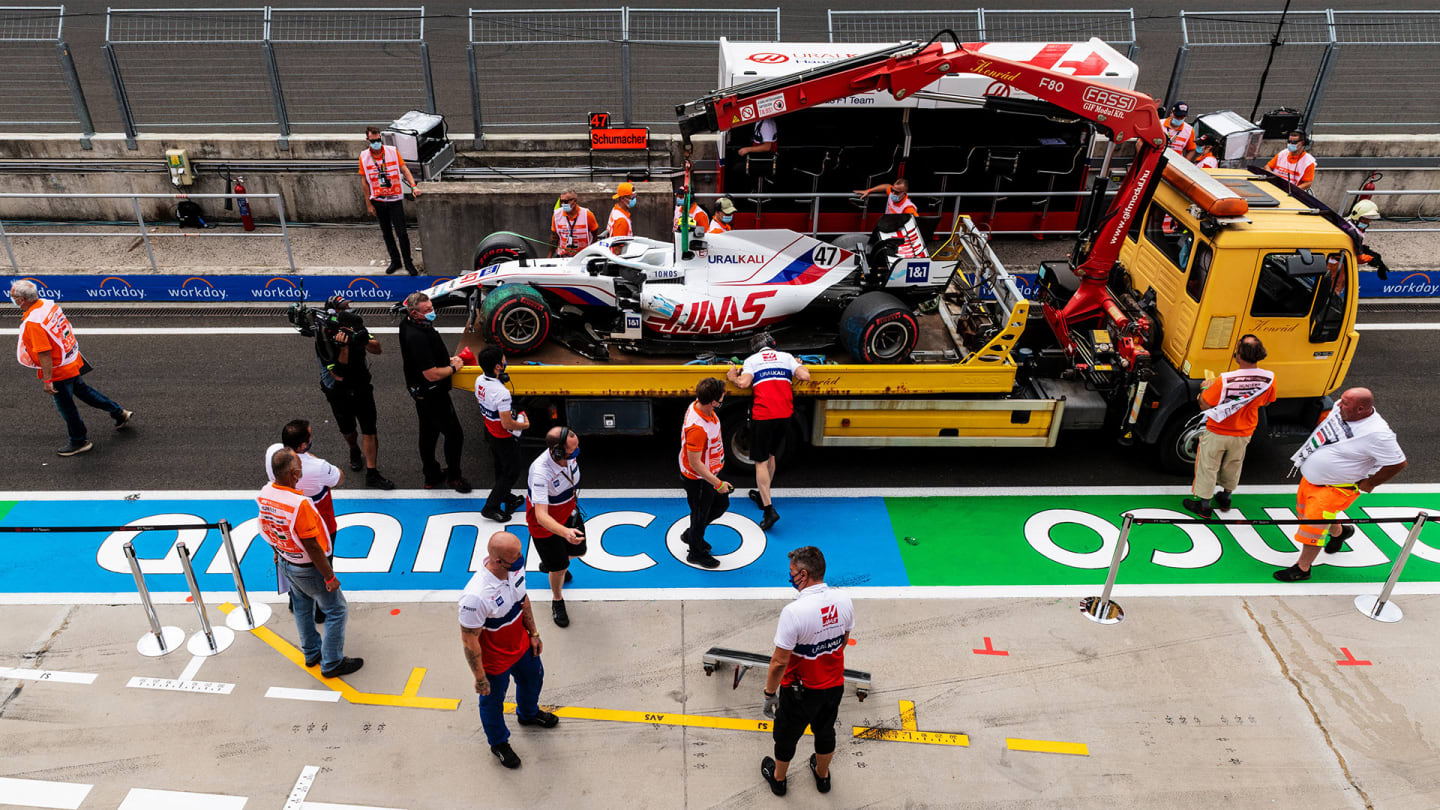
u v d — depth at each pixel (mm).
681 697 5953
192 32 17000
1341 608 6863
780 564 7184
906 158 11734
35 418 8898
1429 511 7918
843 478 8258
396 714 5781
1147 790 5371
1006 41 14227
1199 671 6242
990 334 7859
